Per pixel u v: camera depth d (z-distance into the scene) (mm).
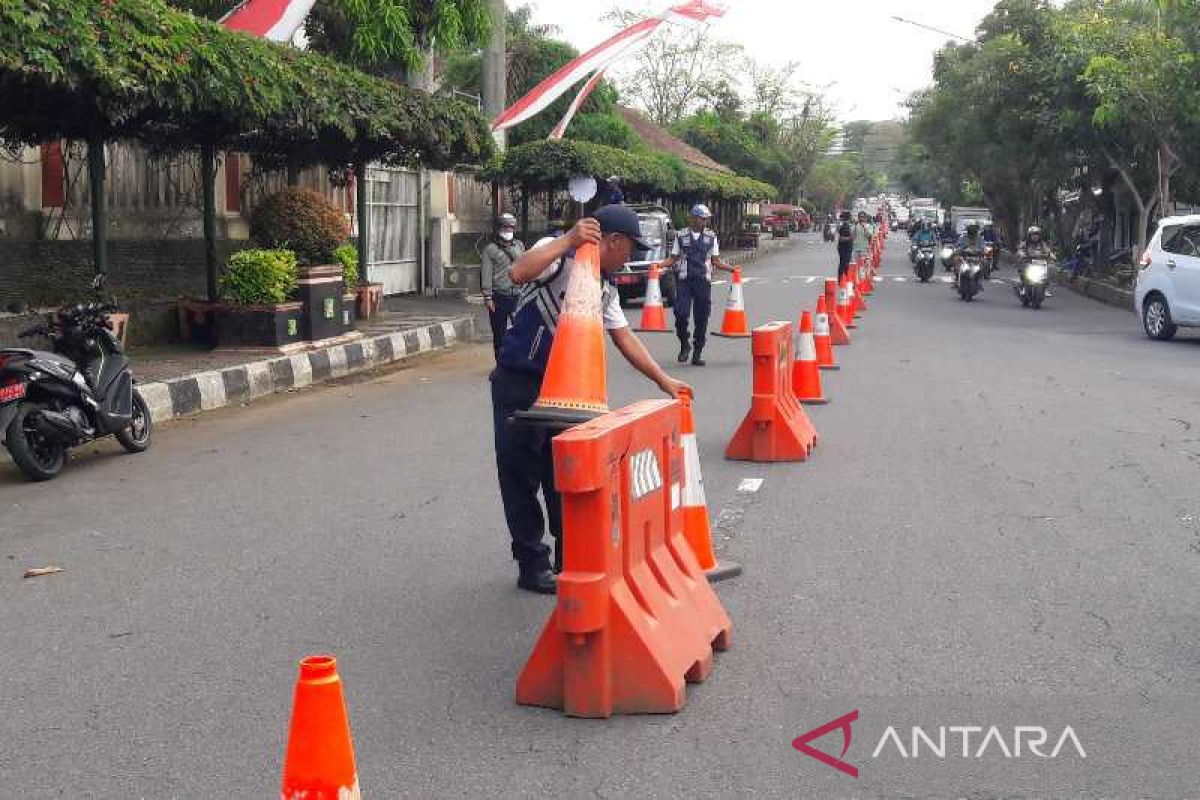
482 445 10648
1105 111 27062
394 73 23188
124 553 7273
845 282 22172
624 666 4816
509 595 6410
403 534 7664
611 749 4504
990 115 38344
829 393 13617
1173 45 26188
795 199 116062
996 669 5285
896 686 5098
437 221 27484
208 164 16172
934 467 9562
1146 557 7031
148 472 9633
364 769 4340
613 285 6055
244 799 4133
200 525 7922
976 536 7496
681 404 6453
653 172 35656
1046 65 30672
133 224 17203
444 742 4574
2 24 9633
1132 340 19875
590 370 5484
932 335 20562
